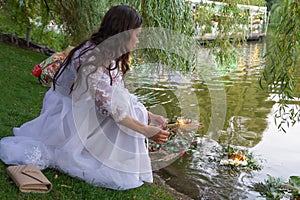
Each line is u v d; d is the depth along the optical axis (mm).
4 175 2324
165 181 3281
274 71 3104
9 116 3621
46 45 8688
